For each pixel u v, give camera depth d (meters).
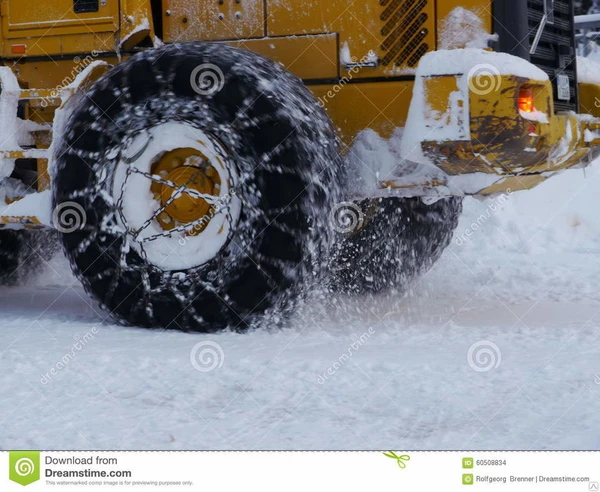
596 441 3.50
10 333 5.57
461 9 5.70
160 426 3.75
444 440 3.55
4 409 4.00
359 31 5.83
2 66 6.11
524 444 3.50
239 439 3.58
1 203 5.93
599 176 11.44
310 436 3.61
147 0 6.07
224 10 6.07
